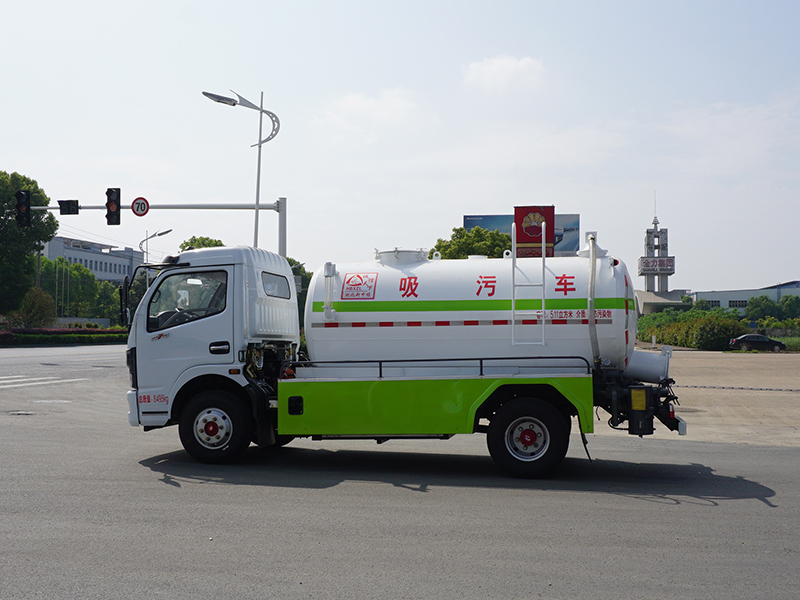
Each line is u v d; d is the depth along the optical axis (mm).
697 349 57531
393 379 8695
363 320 9273
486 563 5031
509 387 8586
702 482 8258
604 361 8914
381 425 8688
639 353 9258
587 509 6762
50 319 67312
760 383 23438
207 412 9008
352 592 4434
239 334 9070
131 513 6391
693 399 18578
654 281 121375
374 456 10031
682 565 5027
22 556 5109
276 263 10180
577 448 11156
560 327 8875
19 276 62969
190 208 24453
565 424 8344
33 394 18281
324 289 9469
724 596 4418
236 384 9211
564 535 5801
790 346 54594
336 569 4871
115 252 167500
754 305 136250
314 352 9469
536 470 8320
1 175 62156
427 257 9719
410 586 4547
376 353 9273
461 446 11094
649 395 8578
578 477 8516
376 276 9469
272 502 6918
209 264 9250
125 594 4367
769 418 15094
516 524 6148
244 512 6484
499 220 73750
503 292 9070
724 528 6078
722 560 5152
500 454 8398
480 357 9023
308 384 8828
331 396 8781
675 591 4496
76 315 122250
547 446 8312
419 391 8633
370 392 8719
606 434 13234
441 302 9141
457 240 58406
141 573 4758
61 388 20016
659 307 116938
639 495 7457
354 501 7008
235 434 8953
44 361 33000
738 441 12156
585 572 4852
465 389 8539
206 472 8484
